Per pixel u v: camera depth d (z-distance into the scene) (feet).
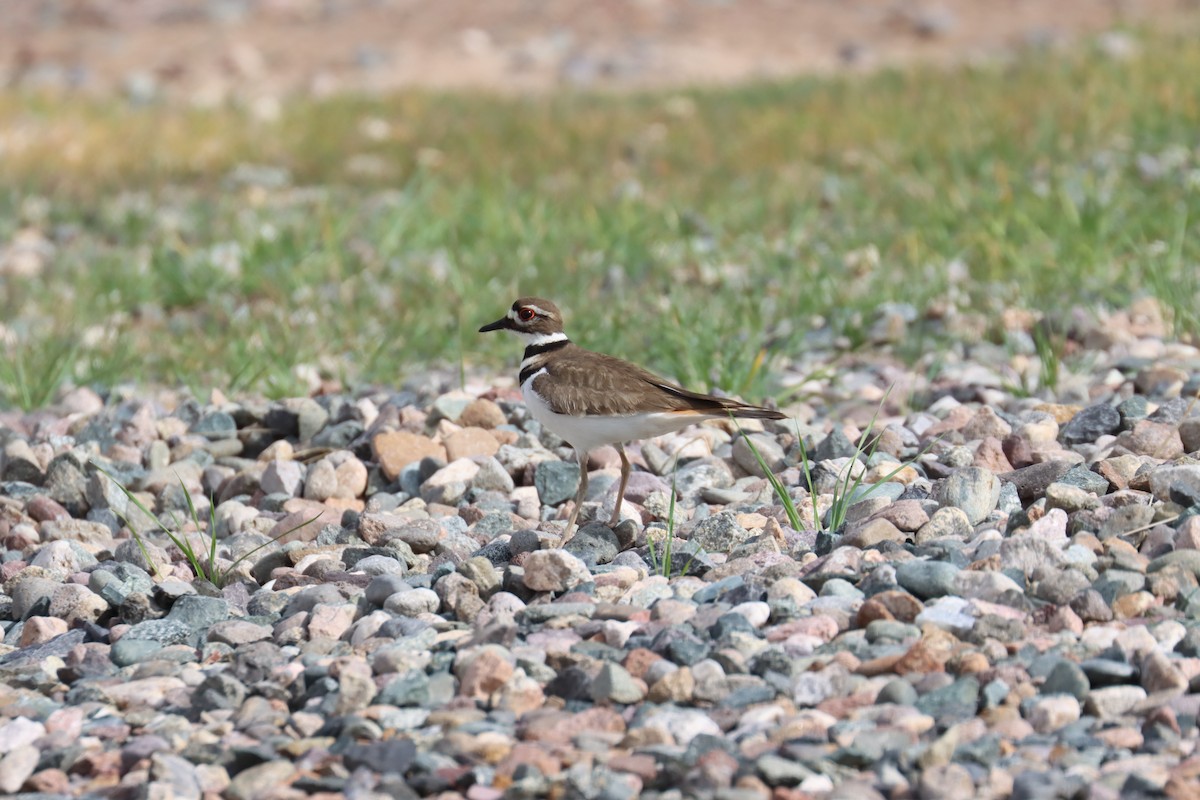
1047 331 50.39
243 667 26.99
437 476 39.04
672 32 142.82
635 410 32.55
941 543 29.48
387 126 101.30
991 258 57.31
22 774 23.39
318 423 45.16
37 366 52.65
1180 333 48.88
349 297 60.34
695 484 37.37
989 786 21.33
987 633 25.76
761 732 23.18
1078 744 22.50
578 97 109.81
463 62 134.00
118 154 94.07
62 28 149.48
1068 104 84.74
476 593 29.71
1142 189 66.54
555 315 35.06
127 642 28.60
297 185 88.43
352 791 21.98
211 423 45.91
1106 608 26.37
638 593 28.91
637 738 23.12
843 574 28.55
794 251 62.95
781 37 139.44
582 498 34.35
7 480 41.91
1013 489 33.63
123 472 42.11
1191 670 24.22
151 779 22.71
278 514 38.52
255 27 149.18
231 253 68.59
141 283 64.28
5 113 104.47
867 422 42.93
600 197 76.23
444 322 56.03
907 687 24.07
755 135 89.51
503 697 24.85
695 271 61.52
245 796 22.35
